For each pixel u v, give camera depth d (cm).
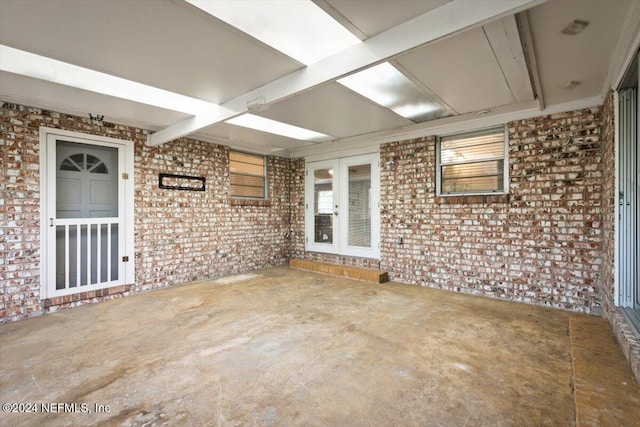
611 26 227
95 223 431
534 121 406
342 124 472
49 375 236
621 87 289
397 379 229
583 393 194
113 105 383
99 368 246
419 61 273
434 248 496
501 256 432
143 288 476
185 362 255
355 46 252
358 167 607
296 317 359
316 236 682
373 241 580
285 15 217
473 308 391
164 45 251
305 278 562
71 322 349
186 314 371
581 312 375
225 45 252
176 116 423
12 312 361
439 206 491
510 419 185
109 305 410
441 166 501
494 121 432
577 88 342
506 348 278
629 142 289
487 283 444
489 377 231
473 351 272
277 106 391
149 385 222
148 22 220
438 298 436
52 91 340
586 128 372
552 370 240
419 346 283
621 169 293
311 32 238
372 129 500
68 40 243
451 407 196
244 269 624
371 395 210
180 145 524
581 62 283
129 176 464
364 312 377
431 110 406
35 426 181
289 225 721
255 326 332
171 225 511
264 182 681
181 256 523
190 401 204
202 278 552
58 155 403
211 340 297
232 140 581
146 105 383
